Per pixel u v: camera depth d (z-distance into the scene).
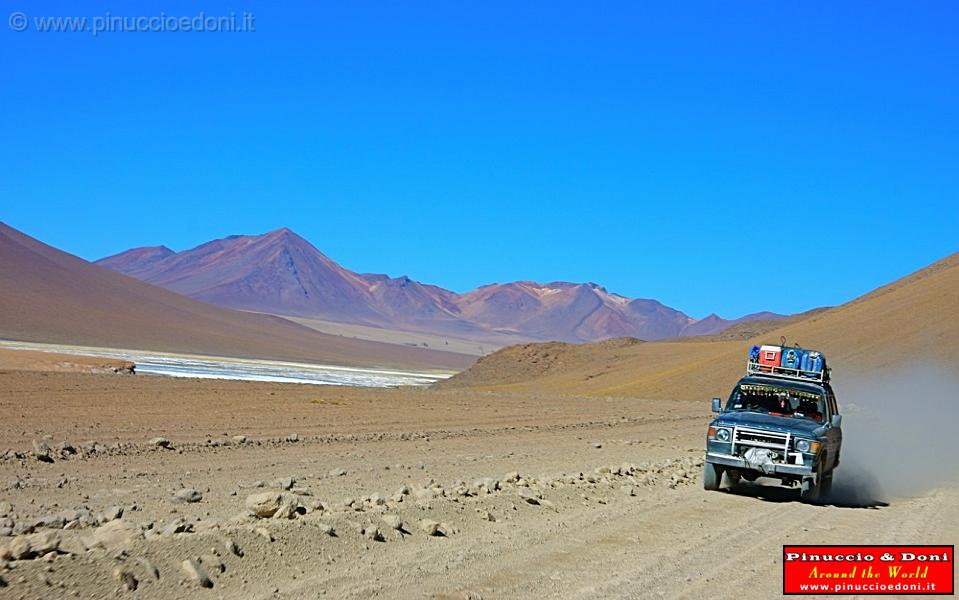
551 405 37.69
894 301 73.38
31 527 8.25
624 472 15.98
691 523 11.59
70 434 16.92
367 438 20.25
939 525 12.27
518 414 31.31
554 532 10.31
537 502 12.06
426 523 9.61
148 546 7.41
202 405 25.20
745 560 9.47
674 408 42.22
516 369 107.38
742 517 12.38
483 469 15.74
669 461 19.00
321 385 40.06
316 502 10.04
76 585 6.52
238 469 14.09
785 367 16.41
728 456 14.46
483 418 28.47
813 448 14.09
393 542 9.05
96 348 144.62
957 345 58.16
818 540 10.82
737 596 7.97
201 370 96.12
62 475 12.45
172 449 16.00
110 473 12.91
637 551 9.58
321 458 16.14
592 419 31.31
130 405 23.45
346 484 12.92
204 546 7.67
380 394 37.00
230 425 20.83
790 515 12.84
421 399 35.88
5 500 10.35
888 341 62.38
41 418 19.09
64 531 8.25
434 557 8.62
